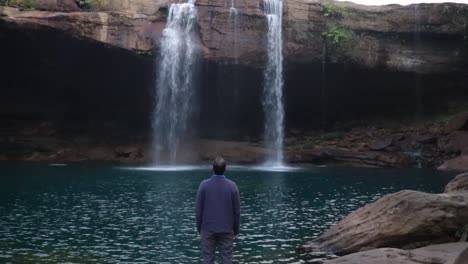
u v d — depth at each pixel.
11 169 24.44
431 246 7.98
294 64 31.62
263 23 30.47
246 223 11.59
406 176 22.80
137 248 9.12
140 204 14.05
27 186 17.88
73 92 33.84
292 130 35.81
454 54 31.80
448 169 26.73
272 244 9.55
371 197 15.78
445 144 29.52
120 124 35.19
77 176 21.61
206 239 6.41
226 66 31.23
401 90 34.44
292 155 30.89
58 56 30.41
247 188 18.05
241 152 31.77
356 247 8.74
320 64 31.81
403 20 31.14
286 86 34.03
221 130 36.12
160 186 18.25
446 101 34.69
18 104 33.59
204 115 35.19
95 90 33.78
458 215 8.46
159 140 33.47
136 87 33.38
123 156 32.25
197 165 30.45
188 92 32.56
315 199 15.40
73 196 15.51
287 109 35.69
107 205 13.84
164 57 30.34
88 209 13.17
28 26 27.05
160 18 30.55
